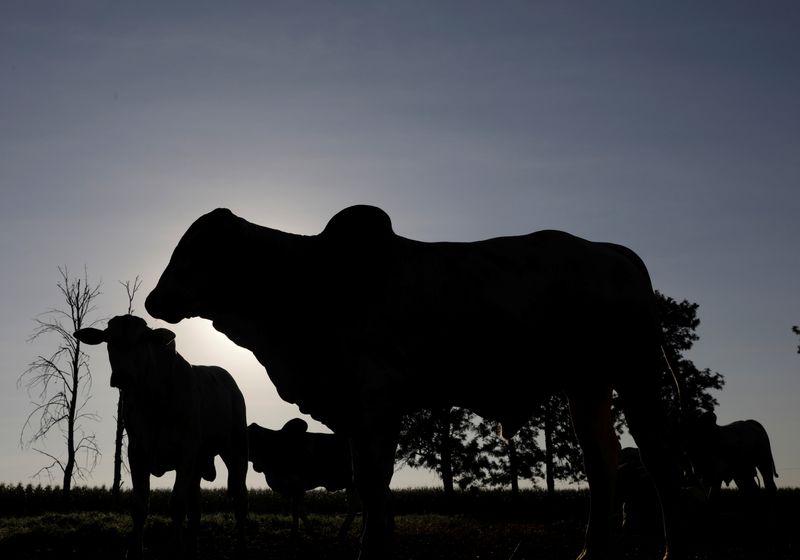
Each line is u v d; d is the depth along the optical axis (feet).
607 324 22.72
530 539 49.08
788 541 46.60
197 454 35.76
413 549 43.68
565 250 22.91
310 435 50.37
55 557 36.35
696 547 42.14
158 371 32.04
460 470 110.63
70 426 90.33
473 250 22.29
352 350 20.79
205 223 22.00
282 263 21.70
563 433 108.68
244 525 38.09
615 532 52.70
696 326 112.16
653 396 23.38
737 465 51.62
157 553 37.29
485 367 21.71
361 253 21.08
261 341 21.88
